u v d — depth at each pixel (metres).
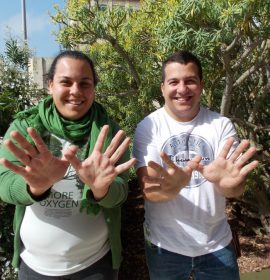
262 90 4.63
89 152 2.15
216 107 4.55
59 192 2.13
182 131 2.41
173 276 2.36
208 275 2.35
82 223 2.15
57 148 2.16
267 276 4.38
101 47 4.67
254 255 4.80
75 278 2.19
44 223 2.15
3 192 2.02
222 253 2.36
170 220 2.34
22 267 2.28
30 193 1.90
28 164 1.81
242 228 5.36
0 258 3.29
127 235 4.93
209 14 3.19
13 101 3.94
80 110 2.15
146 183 2.25
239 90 4.90
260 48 4.09
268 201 5.05
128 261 4.57
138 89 4.45
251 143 4.71
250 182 4.52
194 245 2.32
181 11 3.22
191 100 2.37
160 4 3.88
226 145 2.12
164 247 2.35
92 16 3.96
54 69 2.19
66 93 2.13
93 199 1.97
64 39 4.14
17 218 2.27
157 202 2.28
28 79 4.51
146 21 4.03
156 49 3.95
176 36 3.29
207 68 3.91
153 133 2.41
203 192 2.32
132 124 4.65
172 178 2.13
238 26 3.29
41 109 2.21
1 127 3.81
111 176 1.87
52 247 2.14
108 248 2.28
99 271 2.22
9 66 4.41
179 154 2.38
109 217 2.21
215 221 2.36
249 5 3.01
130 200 5.53
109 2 4.49
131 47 4.26
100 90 4.77
